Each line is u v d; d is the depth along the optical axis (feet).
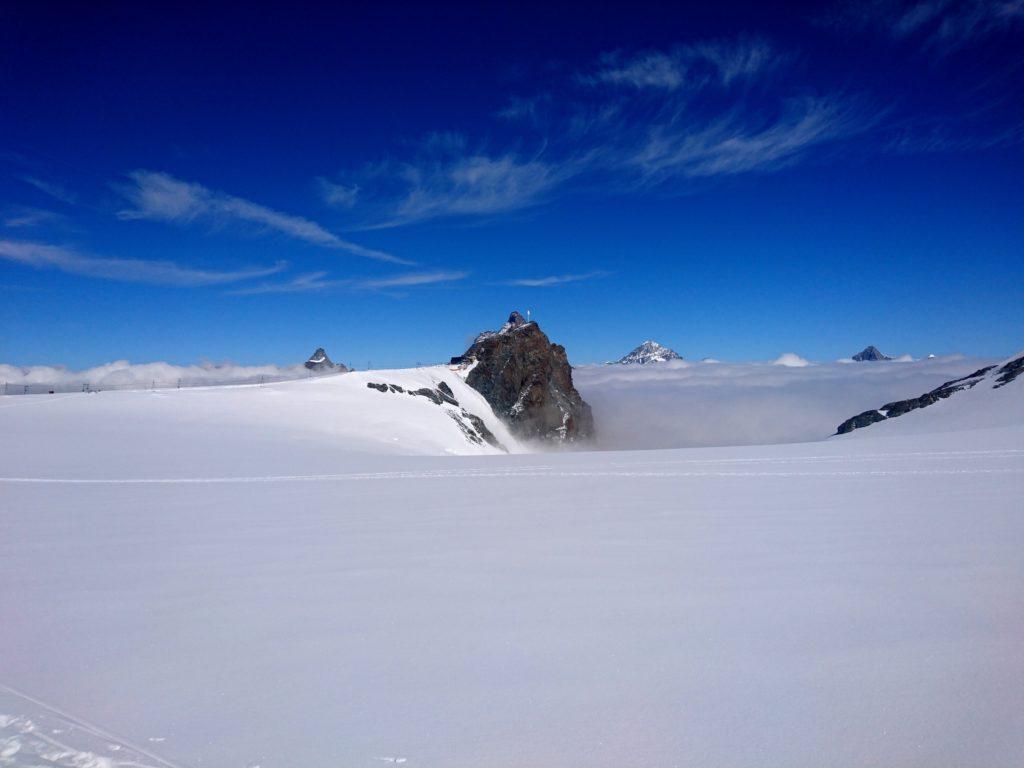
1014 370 217.36
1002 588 21.36
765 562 25.63
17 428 115.14
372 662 16.47
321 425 159.84
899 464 62.75
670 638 17.65
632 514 38.37
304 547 30.48
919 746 12.10
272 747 12.57
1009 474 52.75
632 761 11.82
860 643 17.01
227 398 174.29
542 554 27.99
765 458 75.72
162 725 13.55
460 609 20.56
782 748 12.15
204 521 38.78
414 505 44.57
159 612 20.86
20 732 13.30
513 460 91.20
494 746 12.41
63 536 34.24
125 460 84.94
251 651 17.39
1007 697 13.88
